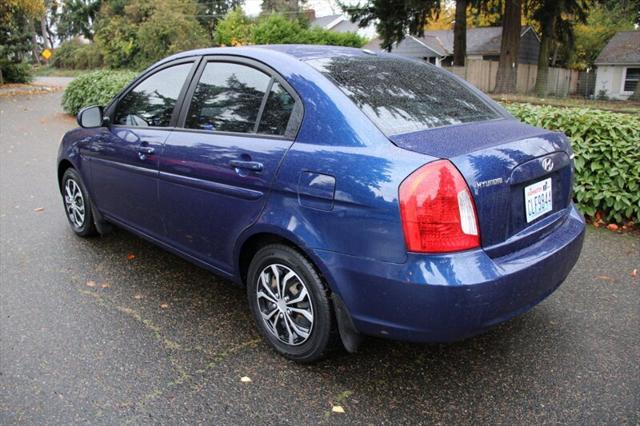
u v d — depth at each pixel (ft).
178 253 11.59
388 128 8.09
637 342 9.89
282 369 9.18
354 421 7.88
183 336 10.27
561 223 9.21
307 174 8.24
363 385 8.73
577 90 111.75
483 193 7.38
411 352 9.68
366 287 7.73
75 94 44.93
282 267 9.05
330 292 8.51
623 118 17.25
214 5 175.83
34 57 190.29
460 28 77.36
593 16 127.13
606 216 16.94
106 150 12.94
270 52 9.87
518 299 7.71
